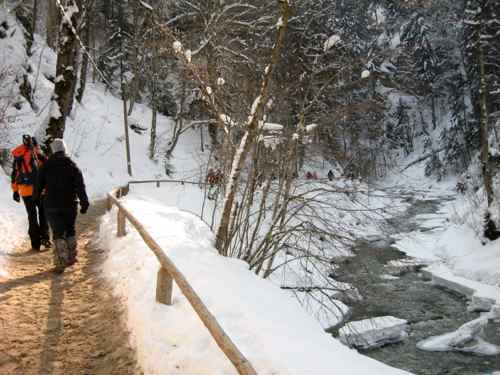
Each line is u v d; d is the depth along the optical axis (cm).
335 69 957
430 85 5625
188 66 865
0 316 499
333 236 802
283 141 916
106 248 808
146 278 559
